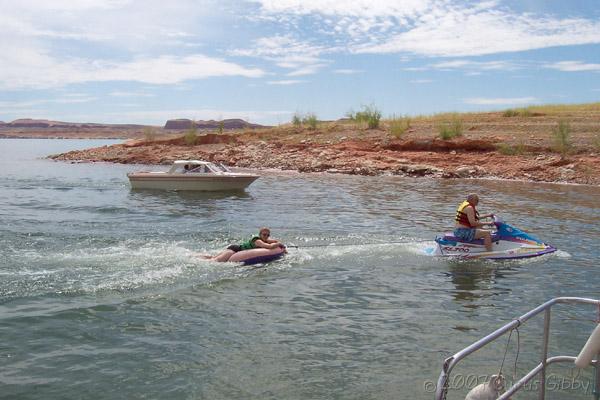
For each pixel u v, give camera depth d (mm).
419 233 15523
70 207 20344
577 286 10477
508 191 24938
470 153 34531
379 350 7438
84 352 7262
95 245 13664
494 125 38906
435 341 7754
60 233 15141
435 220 17672
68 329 8039
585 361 4016
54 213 18859
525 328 8234
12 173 35188
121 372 6707
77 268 11430
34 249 13117
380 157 35812
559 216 18312
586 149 31609
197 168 26172
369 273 11336
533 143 33438
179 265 11758
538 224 16875
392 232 15672
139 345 7512
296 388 6387
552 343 7668
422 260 12422
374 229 16125
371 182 28953
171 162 42438
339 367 6918
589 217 18125
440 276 11164
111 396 6129
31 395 6121
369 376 6688
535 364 6984
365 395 6242
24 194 24188
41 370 6727
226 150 42625
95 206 20672
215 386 6402
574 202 21484
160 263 11898
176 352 7301
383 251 13164
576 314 8844
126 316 8633
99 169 38688
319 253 12945
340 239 14688
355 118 46594
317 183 28594
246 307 9148
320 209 20000
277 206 20797
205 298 9594
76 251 12953
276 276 11047
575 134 34406
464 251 12734
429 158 34375
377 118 44094
